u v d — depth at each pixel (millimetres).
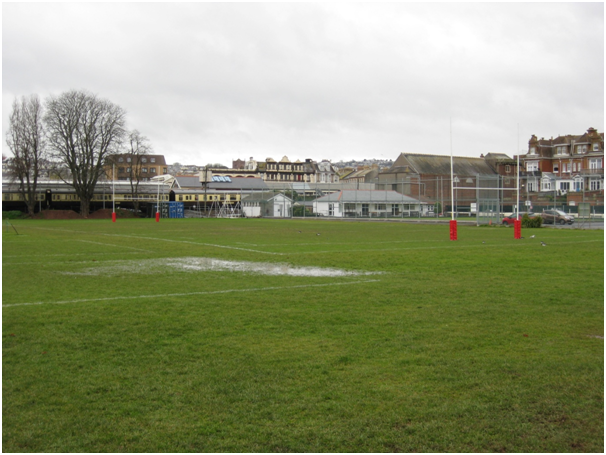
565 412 6051
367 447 5262
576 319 10500
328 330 9648
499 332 9484
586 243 29797
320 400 6363
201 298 12906
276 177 171250
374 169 152250
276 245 29047
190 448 5234
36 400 6375
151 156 173000
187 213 100250
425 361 7809
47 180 103312
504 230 44312
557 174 100250
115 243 31031
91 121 86625
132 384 6891
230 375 7211
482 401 6340
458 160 119875
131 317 10758
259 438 5430
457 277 16328
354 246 28156
